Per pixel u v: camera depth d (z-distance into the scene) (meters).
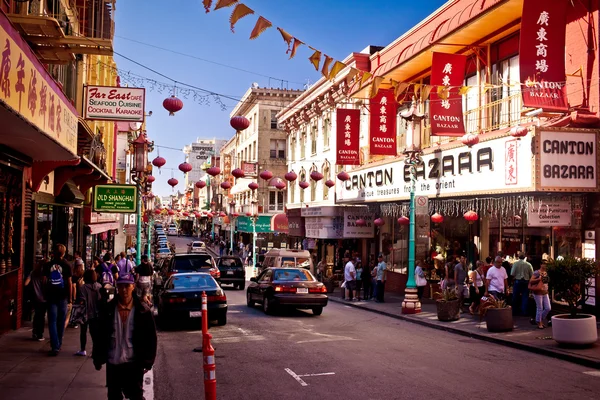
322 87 33.88
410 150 18.17
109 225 30.91
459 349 11.64
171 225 154.00
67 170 17.22
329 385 8.45
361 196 24.92
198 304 14.49
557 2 13.93
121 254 20.38
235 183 65.19
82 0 17.81
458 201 19.30
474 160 16.64
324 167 35.25
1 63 6.34
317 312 17.92
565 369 9.66
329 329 14.58
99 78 26.27
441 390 8.10
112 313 6.00
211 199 91.69
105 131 29.44
